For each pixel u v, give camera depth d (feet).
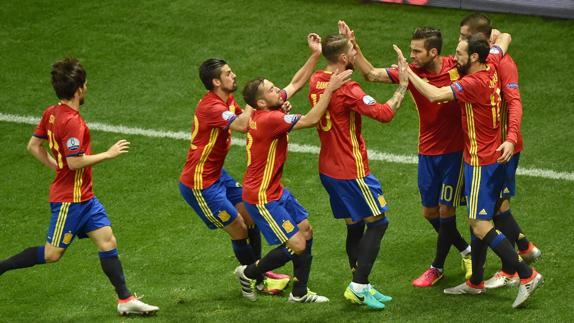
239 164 123.24
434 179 95.35
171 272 99.91
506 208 93.40
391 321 85.46
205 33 153.58
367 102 84.23
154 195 116.26
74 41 152.66
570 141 124.16
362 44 148.56
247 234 95.35
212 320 86.84
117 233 107.96
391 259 101.30
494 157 86.53
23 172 122.21
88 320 88.33
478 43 84.28
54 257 87.86
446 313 86.74
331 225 108.58
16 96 140.36
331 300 91.97
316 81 87.66
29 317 89.97
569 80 138.00
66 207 86.17
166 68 146.00
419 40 90.07
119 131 131.13
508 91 88.74
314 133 129.90
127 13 159.02
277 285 94.89
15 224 110.52
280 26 154.20
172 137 129.49
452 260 101.50
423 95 86.53
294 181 118.62
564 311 86.02
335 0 160.45
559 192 112.57
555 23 151.02
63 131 83.87
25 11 160.25
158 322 87.15
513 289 92.89
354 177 87.25
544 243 101.30
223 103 89.66
